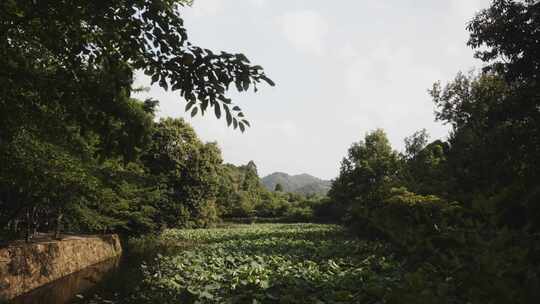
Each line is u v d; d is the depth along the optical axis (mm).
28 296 10234
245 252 13078
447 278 6543
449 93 23719
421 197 12438
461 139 19250
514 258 6875
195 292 6543
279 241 17219
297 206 58875
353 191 36375
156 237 23203
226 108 3287
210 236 24219
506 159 12789
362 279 7461
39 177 7719
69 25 3383
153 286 8125
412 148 32719
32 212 13133
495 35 12906
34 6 3215
